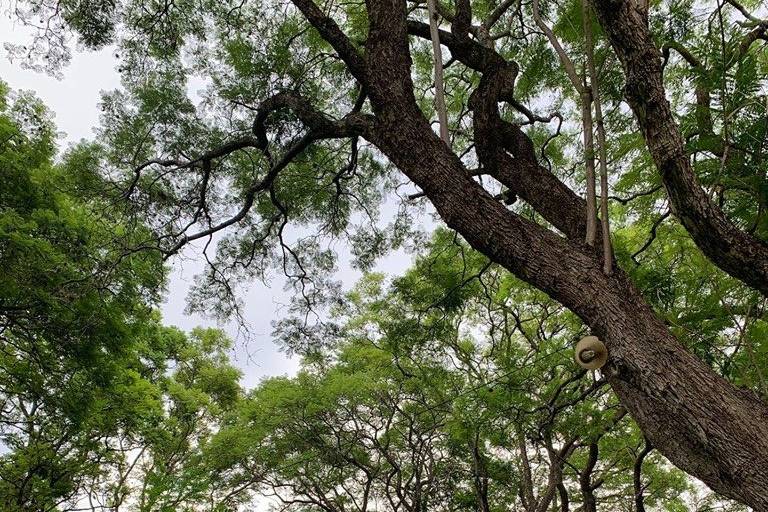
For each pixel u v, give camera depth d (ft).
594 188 12.89
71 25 23.20
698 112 11.69
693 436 10.46
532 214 27.61
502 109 26.94
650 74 10.64
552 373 28.94
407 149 14.08
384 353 51.16
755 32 12.71
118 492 55.72
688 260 19.85
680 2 16.99
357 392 49.83
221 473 52.16
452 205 13.14
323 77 27.22
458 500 50.44
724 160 10.93
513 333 45.16
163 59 25.20
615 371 11.21
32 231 31.35
